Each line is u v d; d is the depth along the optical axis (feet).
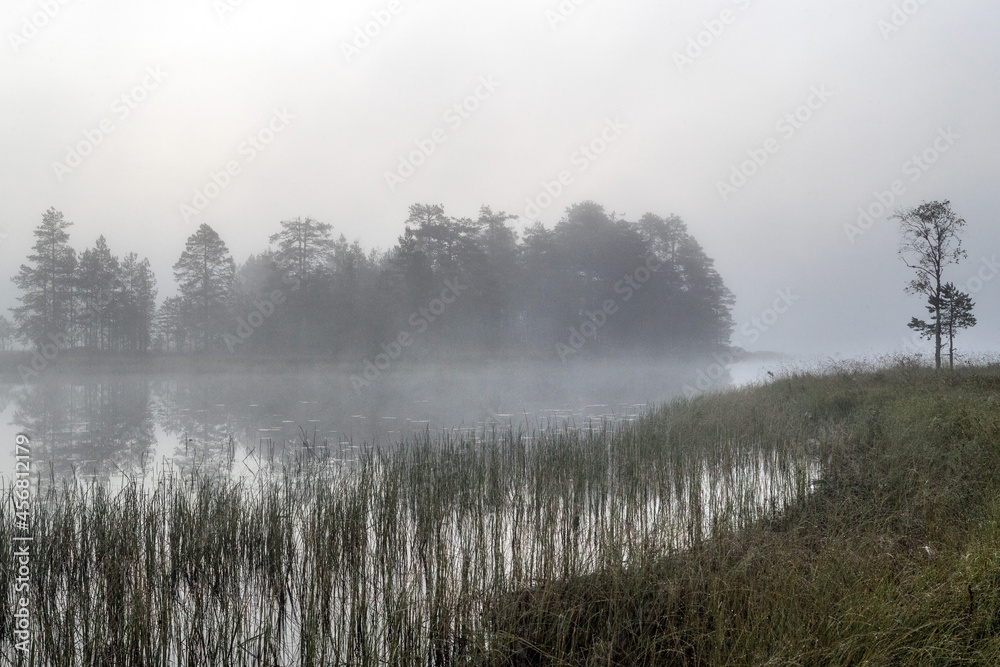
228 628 16.58
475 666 14.67
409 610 16.05
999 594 14.58
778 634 13.92
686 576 16.87
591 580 17.90
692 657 14.43
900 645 13.08
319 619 18.03
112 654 15.83
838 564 17.04
